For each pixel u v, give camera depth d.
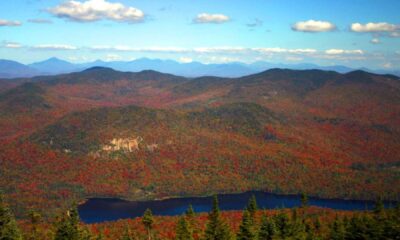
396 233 99.25
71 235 97.69
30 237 112.38
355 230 105.06
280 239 103.31
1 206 93.94
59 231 98.44
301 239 109.88
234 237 105.44
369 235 101.50
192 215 134.50
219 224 105.50
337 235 112.06
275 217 117.19
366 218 111.81
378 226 101.56
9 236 91.81
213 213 107.44
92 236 108.69
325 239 121.50
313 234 118.50
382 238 100.06
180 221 119.94
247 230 99.94
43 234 118.62
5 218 93.06
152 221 129.75
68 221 101.19
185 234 117.06
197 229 134.12
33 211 117.69
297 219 131.12
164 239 150.12
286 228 109.12
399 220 105.69
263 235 104.19
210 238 104.31
